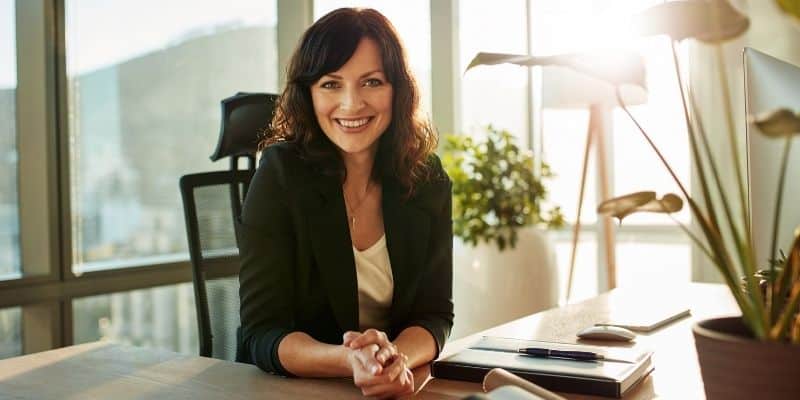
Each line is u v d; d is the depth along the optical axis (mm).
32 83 3053
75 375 1310
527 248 3928
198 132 3793
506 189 4027
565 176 5156
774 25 3943
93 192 3287
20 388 1225
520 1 5133
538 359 1267
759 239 1458
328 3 4531
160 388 1221
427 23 4730
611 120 4758
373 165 1676
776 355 770
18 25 3004
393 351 1198
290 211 1510
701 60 4160
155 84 3557
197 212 1905
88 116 3258
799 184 1397
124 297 3426
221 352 1884
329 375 1279
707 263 4266
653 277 4863
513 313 3898
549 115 5191
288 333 1367
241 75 4020
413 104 1619
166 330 3643
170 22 3619
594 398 1113
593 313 1823
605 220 4211
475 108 5070
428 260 1677
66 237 3150
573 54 920
